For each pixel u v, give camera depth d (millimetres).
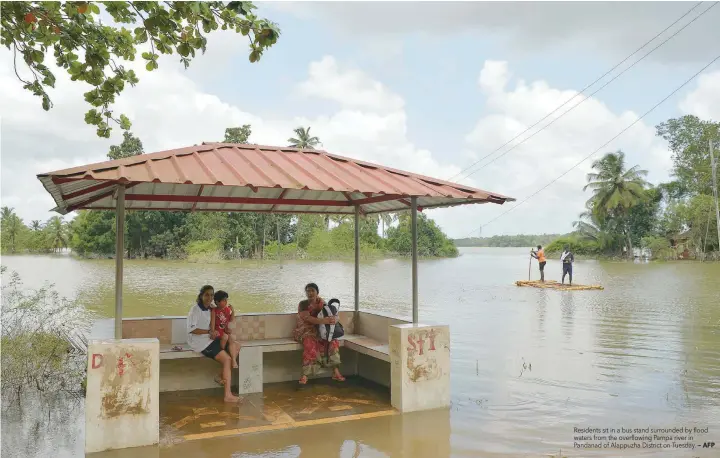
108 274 34344
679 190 66438
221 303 6805
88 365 5023
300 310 7430
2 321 8172
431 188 6504
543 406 6559
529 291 23500
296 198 7980
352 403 6605
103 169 5172
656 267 46188
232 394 6988
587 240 70875
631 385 7566
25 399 6898
